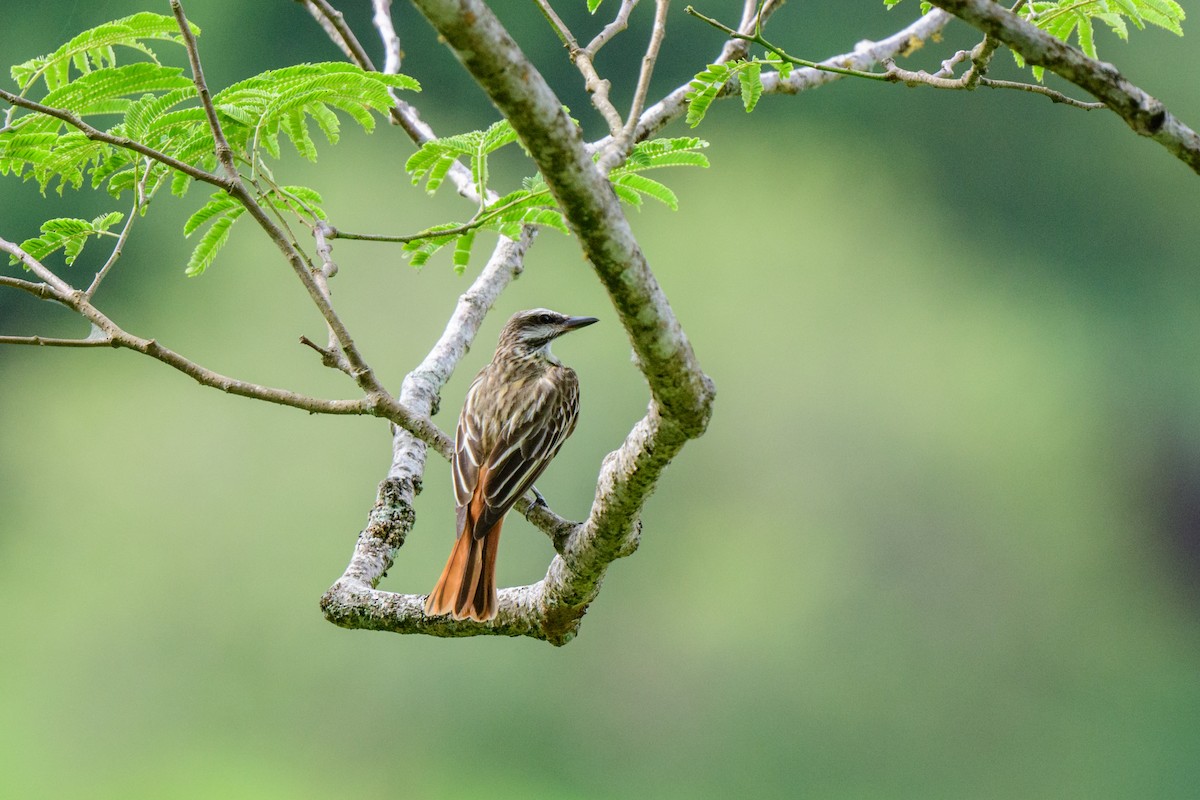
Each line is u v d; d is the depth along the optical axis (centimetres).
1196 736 2067
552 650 1814
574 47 459
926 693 1970
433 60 2014
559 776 1788
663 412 370
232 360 1931
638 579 1933
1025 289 2456
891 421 2120
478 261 1812
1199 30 2408
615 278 338
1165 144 317
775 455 2044
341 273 1822
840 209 2416
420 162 438
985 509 2155
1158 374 2411
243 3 1992
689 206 2256
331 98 464
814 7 2330
